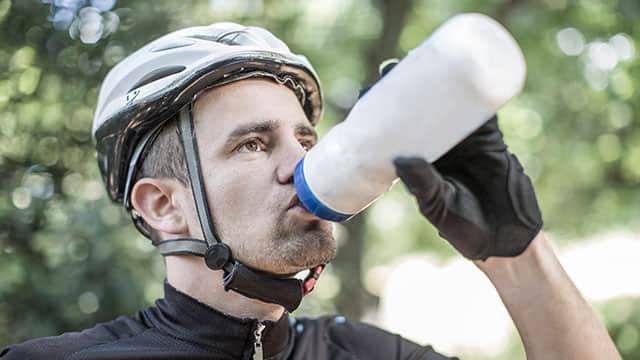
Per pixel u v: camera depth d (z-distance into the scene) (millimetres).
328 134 1329
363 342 1868
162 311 1723
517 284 1489
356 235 4047
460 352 7055
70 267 2764
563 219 6441
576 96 5355
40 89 2854
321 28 4676
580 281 6918
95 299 2803
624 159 5875
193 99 1621
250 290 1540
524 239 1327
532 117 5688
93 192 2902
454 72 1104
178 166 1658
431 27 5086
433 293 7742
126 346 1664
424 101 1143
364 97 1241
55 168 2877
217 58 1607
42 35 2828
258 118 1594
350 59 4910
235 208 1570
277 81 1669
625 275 6938
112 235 2787
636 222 6355
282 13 4039
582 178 6141
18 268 2723
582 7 4703
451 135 1173
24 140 2848
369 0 4727
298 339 1823
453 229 1240
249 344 1646
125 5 2906
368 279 5262
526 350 1507
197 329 1660
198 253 1631
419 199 1171
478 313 7504
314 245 1518
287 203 1532
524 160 5953
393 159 1163
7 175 2818
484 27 1099
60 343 1664
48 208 2812
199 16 3135
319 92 1807
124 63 1802
